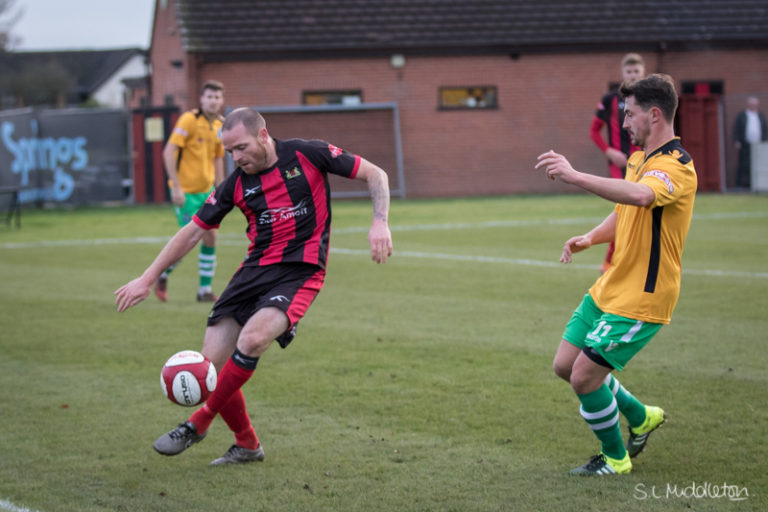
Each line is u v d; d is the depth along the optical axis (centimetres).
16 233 3775
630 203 861
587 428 1128
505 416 1180
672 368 1406
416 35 5638
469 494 912
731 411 1182
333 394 1297
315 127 5528
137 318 1898
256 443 1024
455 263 2664
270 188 984
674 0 5934
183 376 929
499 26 5725
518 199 5256
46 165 5231
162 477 980
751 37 5816
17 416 1210
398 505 885
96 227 3969
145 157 5356
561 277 2367
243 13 5556
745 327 1695
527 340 1625
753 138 5434
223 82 5488
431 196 5694
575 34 5728
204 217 1001
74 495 927
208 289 2117
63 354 1573
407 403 1245
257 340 938
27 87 11706
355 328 1750
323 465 1007
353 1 5706
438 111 5669
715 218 3853
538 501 891
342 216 4300
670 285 912
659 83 912
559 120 5769
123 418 1202
